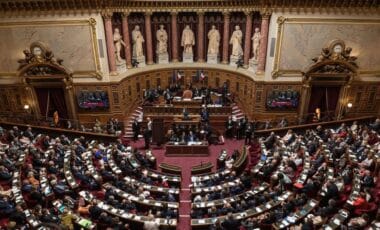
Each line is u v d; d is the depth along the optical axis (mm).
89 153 21969
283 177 18234
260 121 29344
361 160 19984
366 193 16281
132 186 19281
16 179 18469
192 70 32125
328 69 27562
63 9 26703
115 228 14961
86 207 16984
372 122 27422
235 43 31062
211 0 29234
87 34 27516
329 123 26453
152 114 28828
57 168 20219
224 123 28750
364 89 29000
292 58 27812
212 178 20562
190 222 16953
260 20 28656
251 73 29641
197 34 32094
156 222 15984
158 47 32344
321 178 18188
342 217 15359
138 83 31469
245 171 21047
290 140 24266
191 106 29031
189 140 25984
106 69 28641
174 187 20781
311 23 26781
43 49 27391
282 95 28719
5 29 27219
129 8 29359
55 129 26094
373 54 27953
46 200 17344
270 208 16656
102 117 29766
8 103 29594
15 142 22438
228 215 15398
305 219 15266
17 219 15367
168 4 29688
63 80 28062
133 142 28000
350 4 26141
